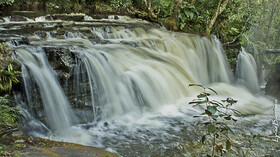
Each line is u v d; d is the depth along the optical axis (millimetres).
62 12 12312
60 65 5758
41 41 7094
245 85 11266
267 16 16844
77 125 5680
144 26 10219
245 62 11805
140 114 6355
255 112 6953
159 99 6988
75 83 5906
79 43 7340
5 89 4980
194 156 4410
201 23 11641
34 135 4977
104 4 13938
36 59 5750
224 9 11906
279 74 9477
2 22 8984
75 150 3732
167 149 4641
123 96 6496
